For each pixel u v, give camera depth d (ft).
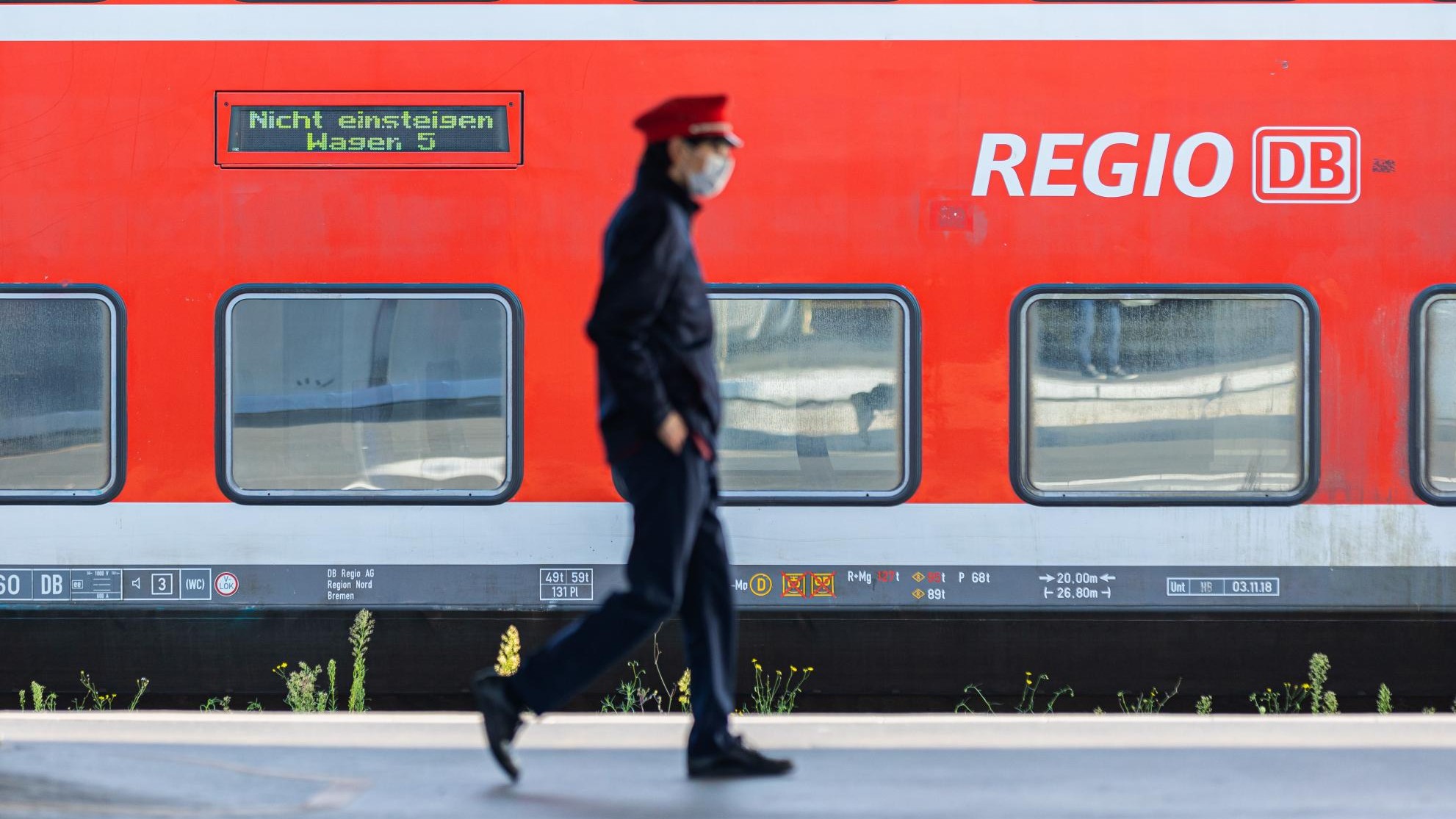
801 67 65.41
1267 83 65.26
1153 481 65.46
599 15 65.46
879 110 65.41
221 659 65.82
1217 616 65.31
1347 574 65.51
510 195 65.46
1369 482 65.41
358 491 65.51
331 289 65.26
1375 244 65.31
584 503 65.31
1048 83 65.26
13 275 65.51
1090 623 65.36
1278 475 65.46
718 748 43.27
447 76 65.36
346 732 49.90
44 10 65.51
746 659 65.46
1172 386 65.41
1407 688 65.67
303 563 65.57
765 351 65.41
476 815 39.22
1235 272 65.31
